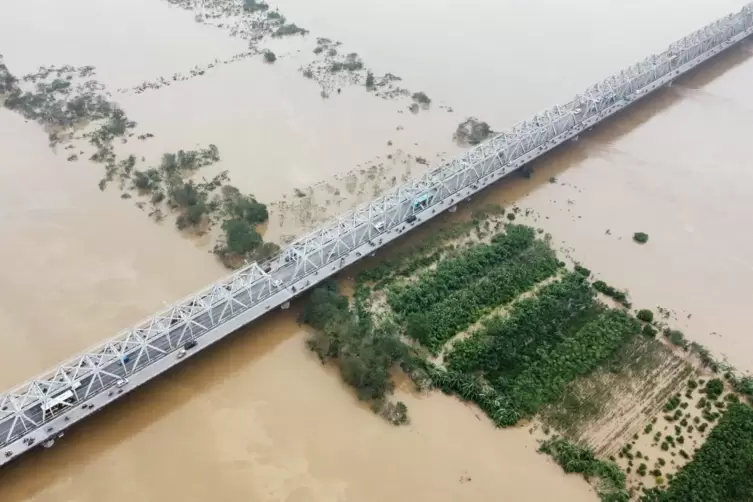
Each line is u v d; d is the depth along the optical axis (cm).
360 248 8131
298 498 6034
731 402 7056
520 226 9106
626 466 6425
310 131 10769
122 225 8869
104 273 8156
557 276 8450
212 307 7012
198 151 10094
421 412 6819
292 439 6512
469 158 9375
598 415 6862
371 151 10444
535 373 7194
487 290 8044
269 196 9412
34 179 9544
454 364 7188
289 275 7706
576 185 10106
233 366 7175
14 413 5953
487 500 6125
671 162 10725
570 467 6350
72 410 6203
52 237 8606
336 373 7156
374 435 6588
